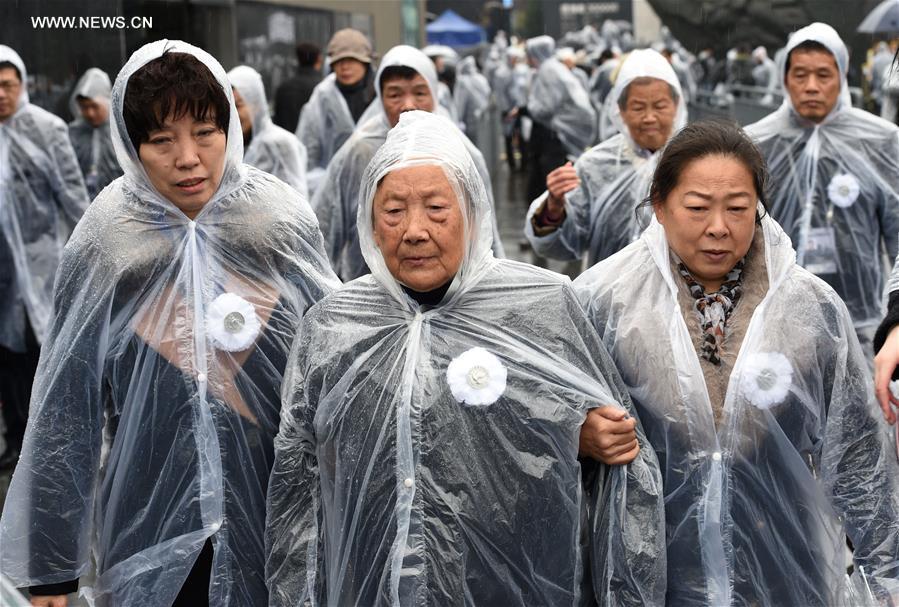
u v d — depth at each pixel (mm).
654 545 2357
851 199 4328
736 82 15430
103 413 2723
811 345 2412
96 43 5883
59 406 2666
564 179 4109
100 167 5973
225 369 2680
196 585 2711
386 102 4953
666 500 2432
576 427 2336
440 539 2309
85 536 2717
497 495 2320
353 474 2354
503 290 2400
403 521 2309
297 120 8984
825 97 4328
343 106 7426
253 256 2727
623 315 2475
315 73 9047
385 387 2344
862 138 4371
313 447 2473
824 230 4344
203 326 2668
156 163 2625
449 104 9062
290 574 2467
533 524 2338
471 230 2375
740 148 2375
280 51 11148
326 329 2426
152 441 2674
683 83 16750
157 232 2686
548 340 2363
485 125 16562
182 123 2613
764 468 2404
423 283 2309
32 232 5559
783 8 12938
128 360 2678
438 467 2312
